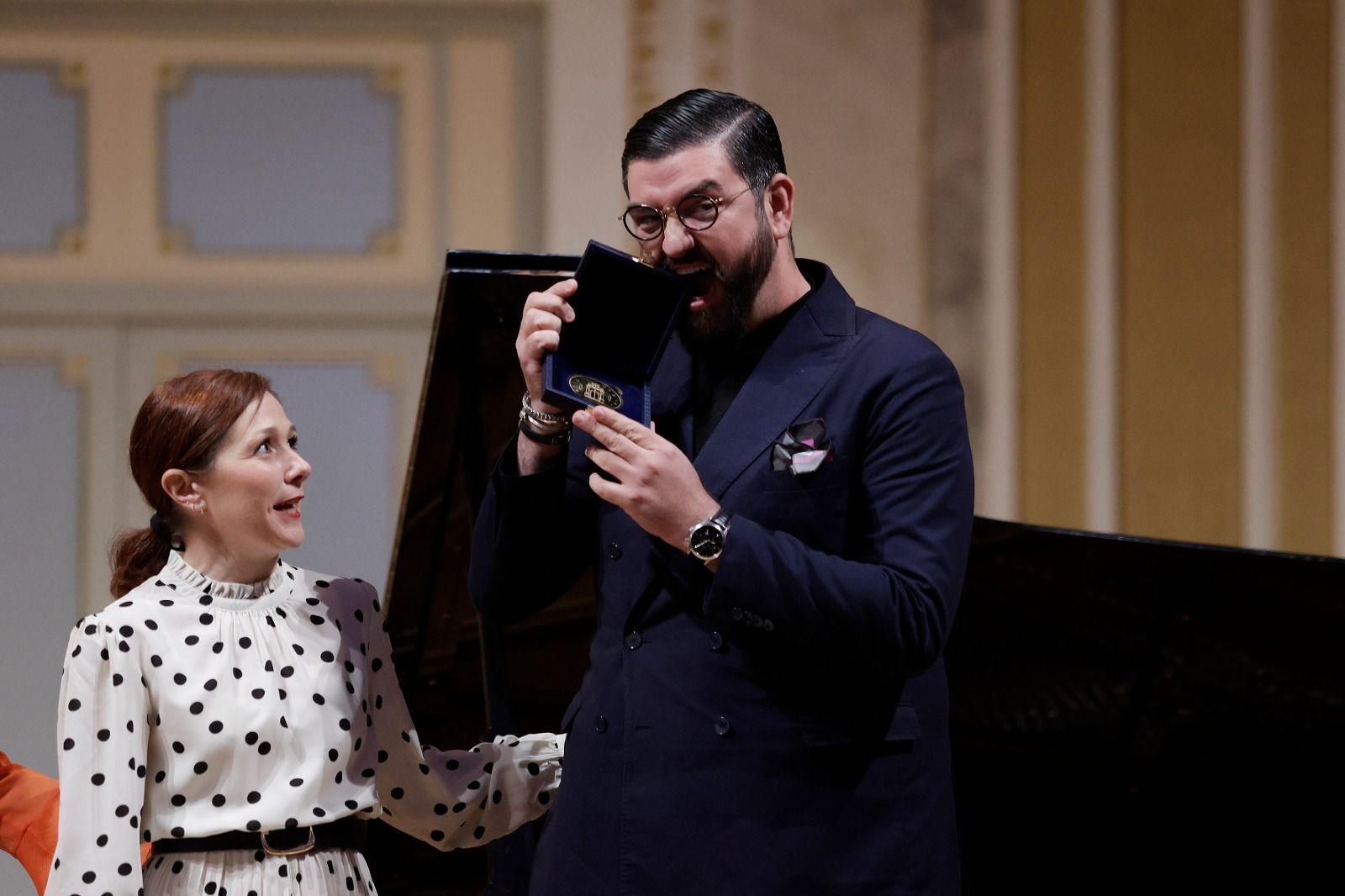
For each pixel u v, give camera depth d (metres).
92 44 21.53
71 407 21.62
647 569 7.03
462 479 8.83
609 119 21.19
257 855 7.56
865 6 21.12
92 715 7.35
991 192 20.72
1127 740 11.02
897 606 6.47
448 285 7.71
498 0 21.56
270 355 21.83
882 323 7.20
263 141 21.75
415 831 8.39
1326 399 20.27
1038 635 10.46
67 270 21.58
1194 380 20.52
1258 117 20.30
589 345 7.17
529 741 8.60
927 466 6.83
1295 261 20.31
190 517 7.92
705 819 6.75
